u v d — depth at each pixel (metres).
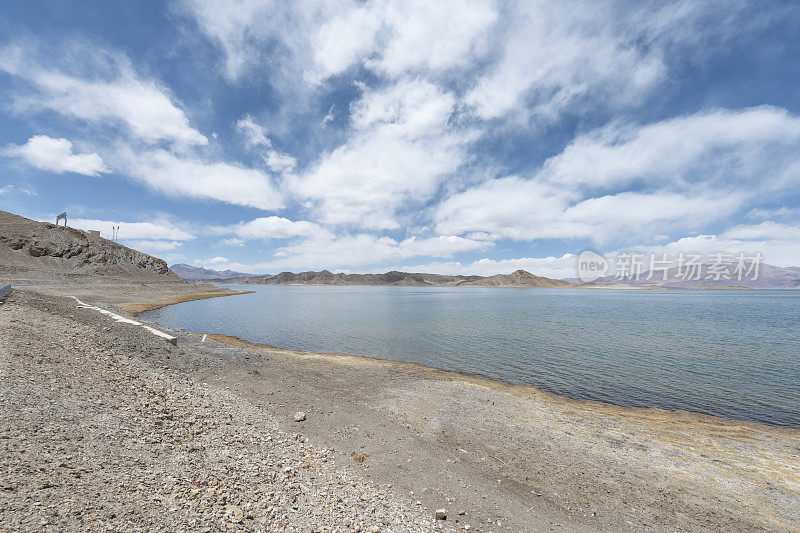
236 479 8.05
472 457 12.48
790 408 19.17
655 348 35.53
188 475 7.60
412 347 36.12
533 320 61.97
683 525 9.36
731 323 57.19
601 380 24.41
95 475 6.38
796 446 14.58
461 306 101.56
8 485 5.19
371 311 80.62
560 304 114.12
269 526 6.51
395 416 16.08
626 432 15.73
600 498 10.43
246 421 12.37
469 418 16.55
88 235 130.50
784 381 24.12
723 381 24.19
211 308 76.44
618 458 13.17
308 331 46.81
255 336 41.69
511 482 10.91
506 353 33.22
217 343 27.41
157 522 5.59
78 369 12.10
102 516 5.25
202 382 17.05
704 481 11.73
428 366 28.02
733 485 11.54
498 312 79.56
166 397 12.52
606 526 9.06
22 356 11.16
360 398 18.62
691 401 20.27
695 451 13.96
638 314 74.69
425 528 7.78
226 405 13.66
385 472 10.38
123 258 129.75
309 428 13.05
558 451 13.53
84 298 57.66
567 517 9.27
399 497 9.05
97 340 17.72
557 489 10.77
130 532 5.11
